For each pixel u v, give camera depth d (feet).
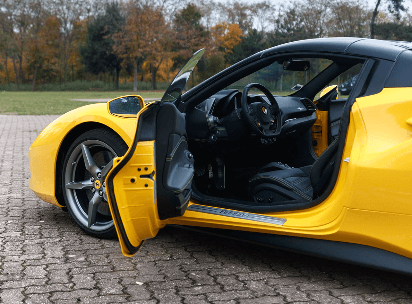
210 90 9.09
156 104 7.54
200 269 8.27
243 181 10.69
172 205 7.63
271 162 10.91
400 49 7.14
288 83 10.80
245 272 8.17
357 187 6.72
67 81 289.94
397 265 6.70
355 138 6.91
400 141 6.46
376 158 6.55
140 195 7.41
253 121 9.32
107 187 7.38
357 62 7.43
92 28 241.14
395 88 6.81
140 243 7.89
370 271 8.30
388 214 6.51
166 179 7.56
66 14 259.19
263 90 9.69
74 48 267.80
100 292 7.20
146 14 214.69
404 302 7.02
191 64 8.37
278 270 8.30
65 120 10.09
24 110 61.62
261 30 259.60
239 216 8.36
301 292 7.34
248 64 8.65
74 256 8.77
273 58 8.38
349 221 6.91
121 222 7.46
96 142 9.29
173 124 7.65
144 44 215.31
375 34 161.17
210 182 10.19
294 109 10.37
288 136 10.72
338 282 7.79
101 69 249.34
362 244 7.04
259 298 7.08
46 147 10.32
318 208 7.57
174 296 7.11
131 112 9.15
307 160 11.58
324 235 7.31
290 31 219.61
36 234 10.05
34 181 10.87
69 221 11.06
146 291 7.27
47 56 262.67
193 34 234.58
